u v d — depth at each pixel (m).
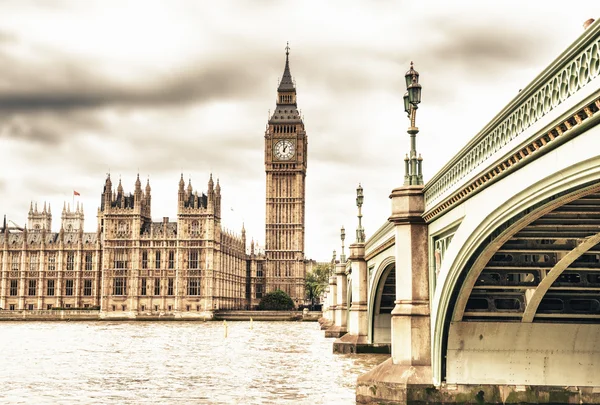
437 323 28.86
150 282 199.50
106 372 51.16
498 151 19.52
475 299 29.95
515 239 24.03
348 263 77.88
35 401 37.28
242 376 47.78
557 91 15.25
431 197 29.89
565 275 28.64
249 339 94.19
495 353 29.41
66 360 61.41
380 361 56.78
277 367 53.66
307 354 66.00
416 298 31.39
